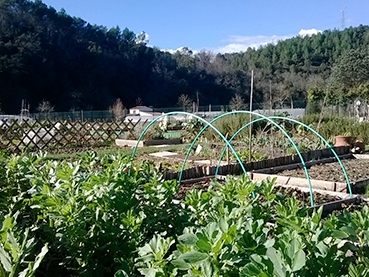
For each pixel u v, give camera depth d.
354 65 35.28
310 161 9.13
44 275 2.07
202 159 9.85
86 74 51.03
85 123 15.43
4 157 3.49
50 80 46.47
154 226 2.04
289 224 1.49
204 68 61.91
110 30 72.50
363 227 1.48
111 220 2.14
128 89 55.25
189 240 1.32
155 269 1.48
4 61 42.16
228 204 1.86
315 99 35.00
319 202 5.08
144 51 63.91
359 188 6.16
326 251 1.31
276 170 8.02
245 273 1.08
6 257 1.31
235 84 57.78
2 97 41.66
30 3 54.50
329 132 14.57
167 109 47.44
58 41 50.19
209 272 1.22
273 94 35.16
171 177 6.39
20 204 2.46
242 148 11.58
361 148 11.41
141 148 13.25
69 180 2.13
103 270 1.91
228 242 1.30
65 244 1.89
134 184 2.31
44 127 13.93
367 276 1.19
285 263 1.12
